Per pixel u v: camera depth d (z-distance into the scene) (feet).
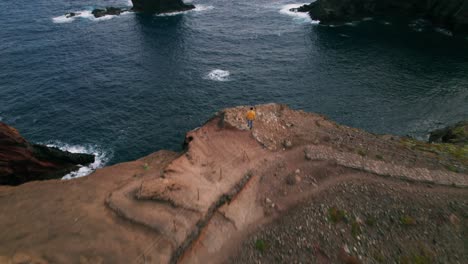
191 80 224.12
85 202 75.77
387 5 331.57
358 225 76.48
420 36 294.05
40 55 257.34
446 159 102.58
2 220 70.33
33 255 61.57
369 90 213.46
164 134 172.96
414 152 104.78
